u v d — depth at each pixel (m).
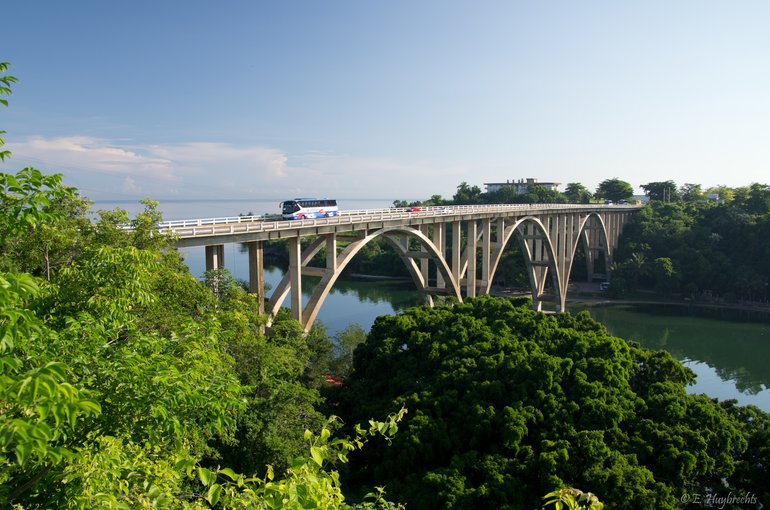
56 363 4.61
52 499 6.00
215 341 9.63
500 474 18.36
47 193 7.54
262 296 27.75
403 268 94.25
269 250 113.12
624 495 17.20
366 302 73.25
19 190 6.83
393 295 78.69
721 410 23.78
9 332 4.71
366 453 22.20
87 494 6.00
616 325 64.19
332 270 31.75
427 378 24.89
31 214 6.97
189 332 9.73
